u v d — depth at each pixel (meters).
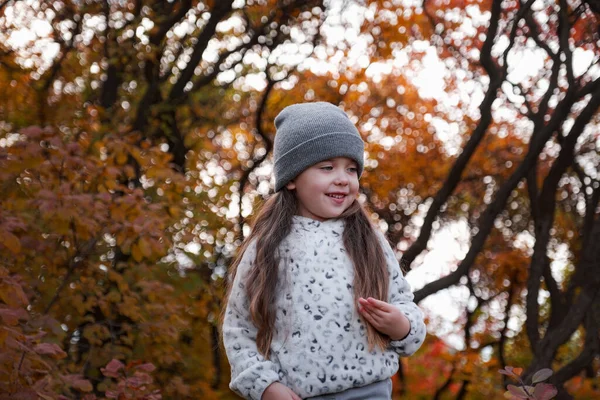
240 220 9.38
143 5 10.07
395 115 15.92
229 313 2.66
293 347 2.47
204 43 10.23
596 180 10.55
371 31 12.70
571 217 13.77
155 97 10.77
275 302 2.53
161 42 10.06
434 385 11.70
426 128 15.89
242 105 13.89
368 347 2.49
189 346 8.70
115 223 6.12
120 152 6.77
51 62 10.34
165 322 6.81
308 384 2.44
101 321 7.07
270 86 11.85
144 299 7.33
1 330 3.89
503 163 15.27
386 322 2.45
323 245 2.59
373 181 16.09
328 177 2.66
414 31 12.62
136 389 4.70
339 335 2.47
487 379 10.90
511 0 9.83
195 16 10.82
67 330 6.82
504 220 15.44
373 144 15.79
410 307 2.61
